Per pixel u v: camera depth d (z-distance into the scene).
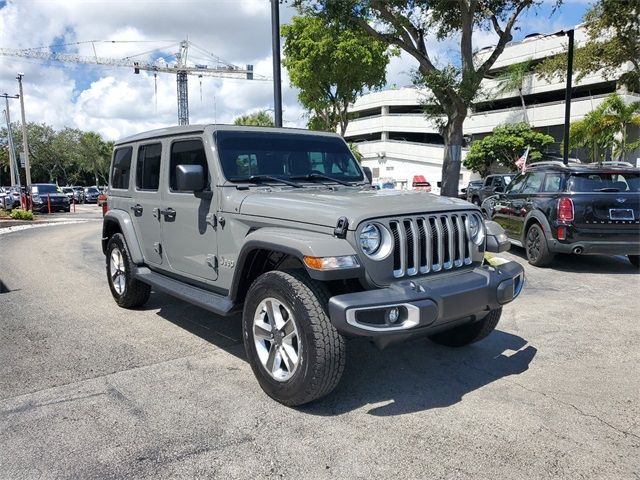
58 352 4.62
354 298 3.09
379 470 2.77
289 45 26.23
